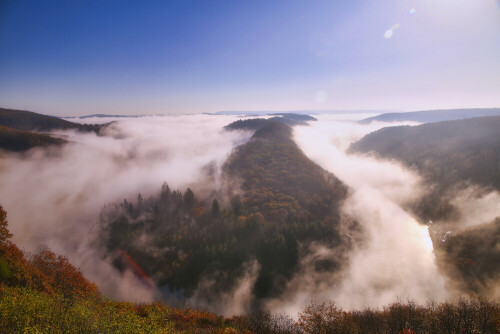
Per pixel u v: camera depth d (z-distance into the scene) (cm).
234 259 9819
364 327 4091
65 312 1944
